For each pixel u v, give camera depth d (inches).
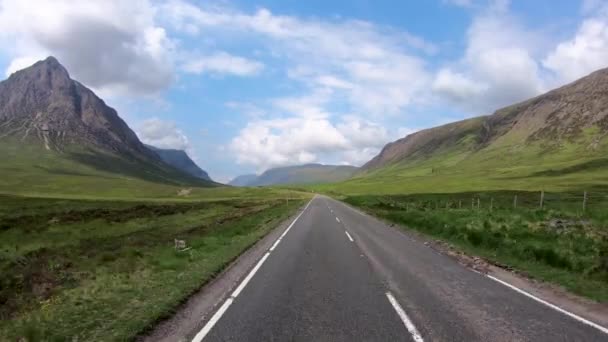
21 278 574.9
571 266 575.5
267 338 306.8
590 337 316.5
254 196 5088.6
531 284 499.2
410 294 439.8
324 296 428.5
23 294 490.6
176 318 355.3
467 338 309.4
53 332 316.2
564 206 1579.7
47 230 1424.7
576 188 4104.3
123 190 5974.4
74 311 369.4
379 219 1508.4
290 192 6063.0
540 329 332.8
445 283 495.5
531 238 778.2
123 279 506.9
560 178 5511.8
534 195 3324.3
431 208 1936.5
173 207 2391.7
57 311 371.9
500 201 2775.6
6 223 1481.3
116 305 386.9
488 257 684.1
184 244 796.0
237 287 468.4
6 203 2266.2
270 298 420.5
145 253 762.2
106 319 346.3
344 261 638.5
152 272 548.1
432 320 351.6
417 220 1203.2
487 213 1191.6
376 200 2918.3
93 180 7106.3
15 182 6190.9
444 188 5305.1
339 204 2819.9
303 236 973.8
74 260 738.8
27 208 2047.2
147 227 1475.1
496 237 802.2
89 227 1510.8
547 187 4347.9
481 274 552.4
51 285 522.0
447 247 802.2
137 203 2687.0
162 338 308.5
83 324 333.4
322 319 351.3
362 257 677.3
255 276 527.8
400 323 341.7
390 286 475.2
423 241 893.8
